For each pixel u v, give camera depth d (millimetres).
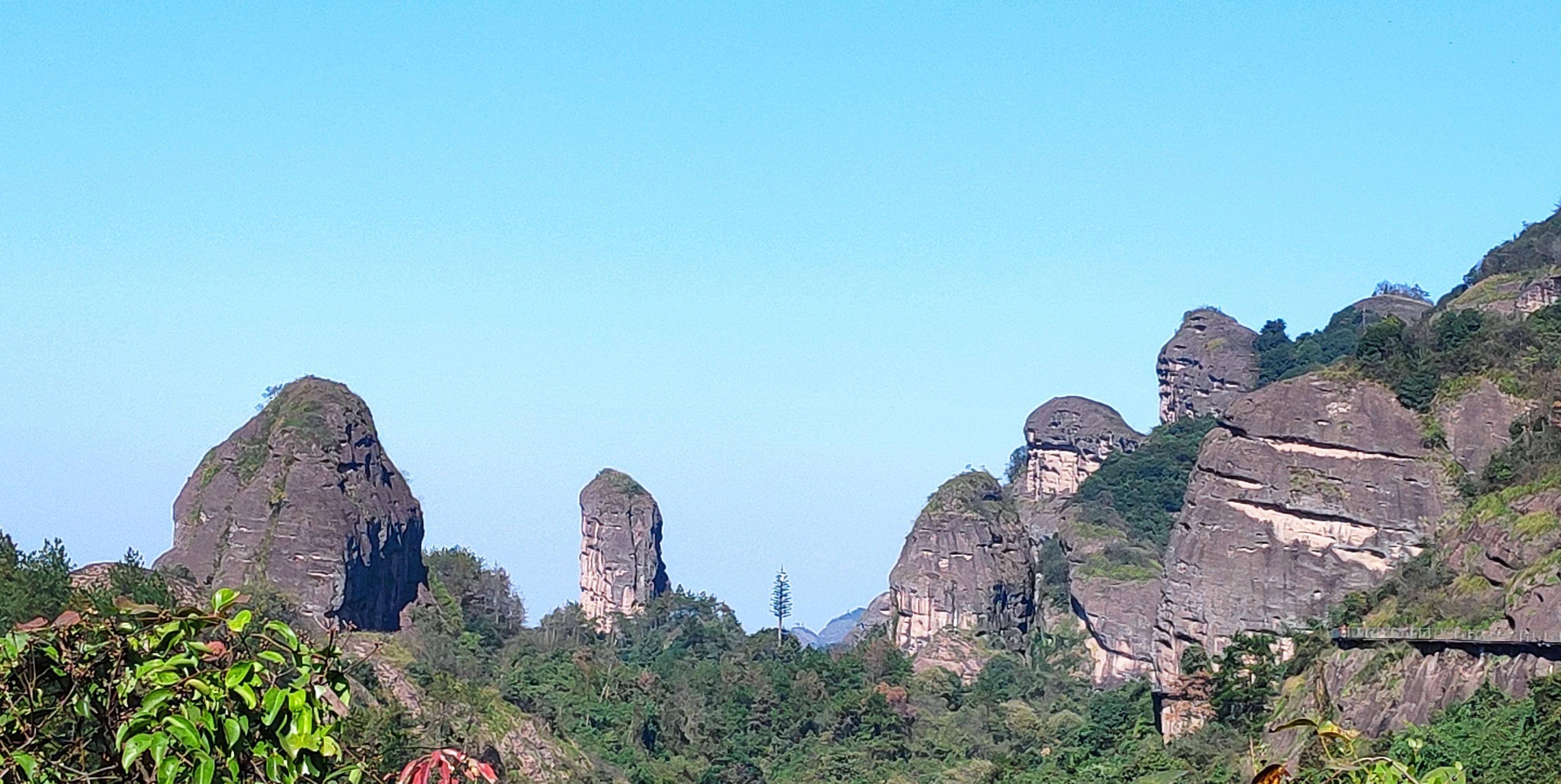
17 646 18812
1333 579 166000
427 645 175000
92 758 19297
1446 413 166500
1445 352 172500
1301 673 129500
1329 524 167500
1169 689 166250
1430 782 22625
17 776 18281
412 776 18422
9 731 18875
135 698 19047
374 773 20109
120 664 19125
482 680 169875
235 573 173500
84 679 19156
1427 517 162375
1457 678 104438
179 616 19344
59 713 18953
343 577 174500
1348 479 167500
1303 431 171000
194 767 18188
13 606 82250
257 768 18734
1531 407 163625
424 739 120188
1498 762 82750
